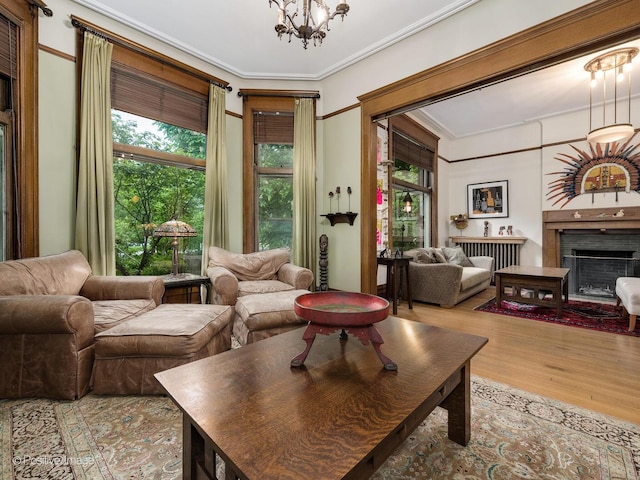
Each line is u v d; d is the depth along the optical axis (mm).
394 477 1146
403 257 3869
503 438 1381
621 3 2010
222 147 3490
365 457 704
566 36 2207
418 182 5547
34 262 1991
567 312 3656
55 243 2445
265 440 749
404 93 3113
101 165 2578
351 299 1629
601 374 2041
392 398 951
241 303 2465
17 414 1524
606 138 3613
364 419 841
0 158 2201
